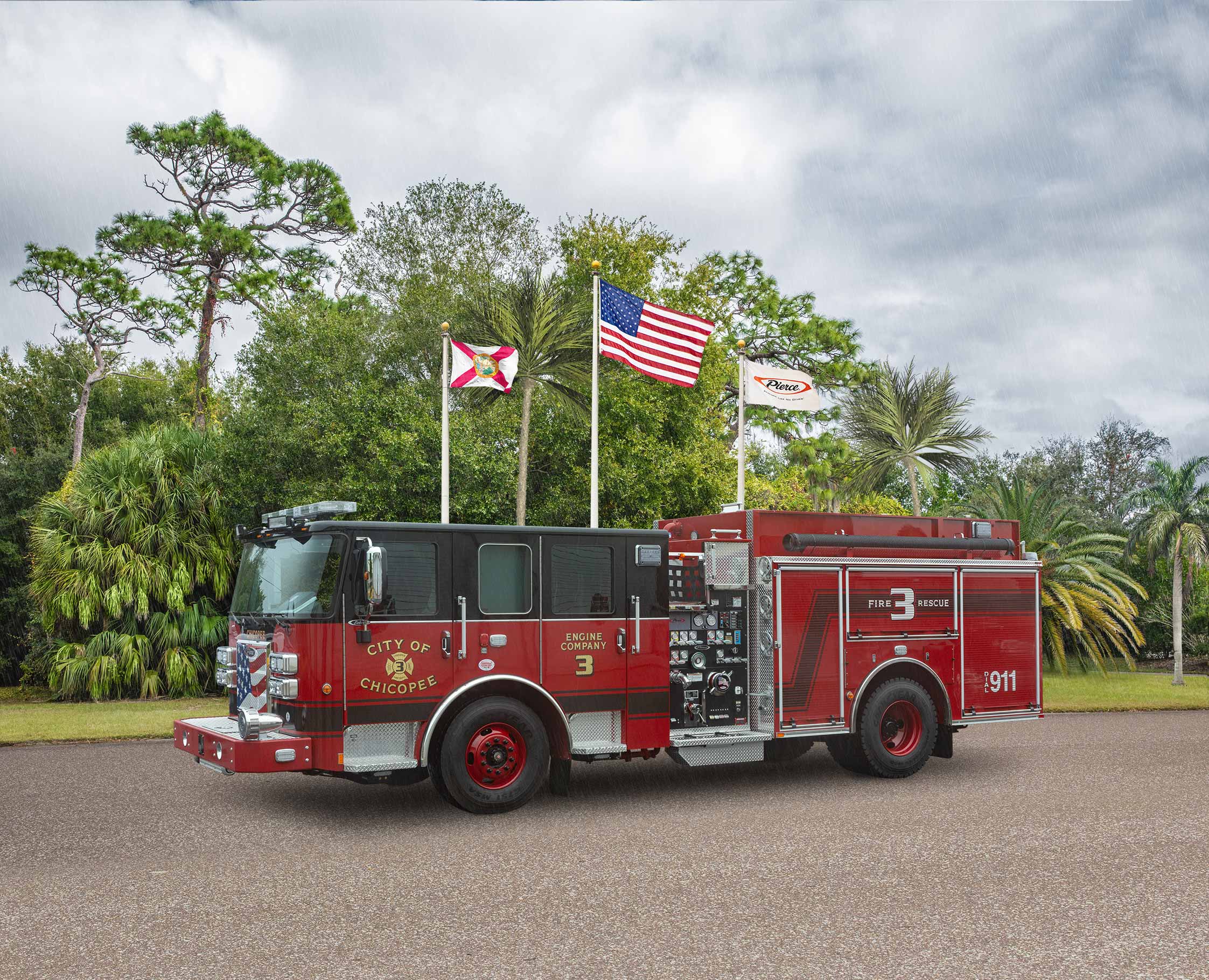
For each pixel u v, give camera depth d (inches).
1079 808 345.7
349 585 316.2
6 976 189.5
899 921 221.8
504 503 746.2
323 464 749.9
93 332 1444.4
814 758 459.8
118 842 295.4
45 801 352.8
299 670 314.5
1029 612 445.4
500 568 340.2
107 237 1389.0
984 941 208.7
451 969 193.0
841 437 1346.0
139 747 473.1
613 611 357.1
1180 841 297.1
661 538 366.9
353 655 315.6
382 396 748.0
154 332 1480.1
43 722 550.3
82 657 698.2
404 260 905.5
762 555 393.1
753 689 387.9
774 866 267.9
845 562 399.5
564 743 347.6
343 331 792.9
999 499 961.5
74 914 226.5
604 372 816.3
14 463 1163.9
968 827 316.2
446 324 615.8
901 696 406.0
